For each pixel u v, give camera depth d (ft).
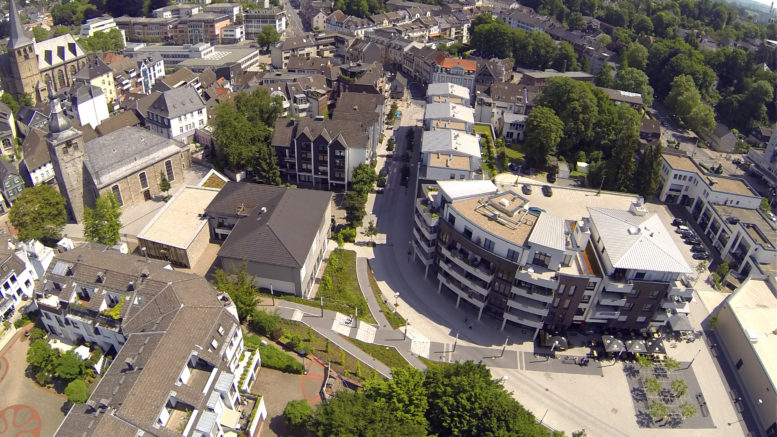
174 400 235.61
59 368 274.57
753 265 423.23
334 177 521.65
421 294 395.75
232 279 348.59
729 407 323.37
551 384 329.31
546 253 331.77
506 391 291.58
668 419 312.71
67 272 301.84
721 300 408.87
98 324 281.13
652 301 345.92
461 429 247.91
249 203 405.18
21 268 338.13
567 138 618.03
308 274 374.84
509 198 377.71
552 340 350.43
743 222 462.19
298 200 404.36
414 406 257.14
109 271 295.07
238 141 510.58
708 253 465.88
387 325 359.66
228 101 583.17
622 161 529.86
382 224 476.95
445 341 354.13
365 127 534.37
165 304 270.87
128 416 217.77
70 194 425.69
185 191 443.73
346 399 252.83
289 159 517.96
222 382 246.27
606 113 635.66
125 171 451.94
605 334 361.92
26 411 272.72
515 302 346.74
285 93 652.48
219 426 242.78
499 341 358.23
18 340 313.32
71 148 413.39
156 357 239.50
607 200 447.83
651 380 325.01
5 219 447.42
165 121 576.61
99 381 260.21
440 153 458.09
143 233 385.09
